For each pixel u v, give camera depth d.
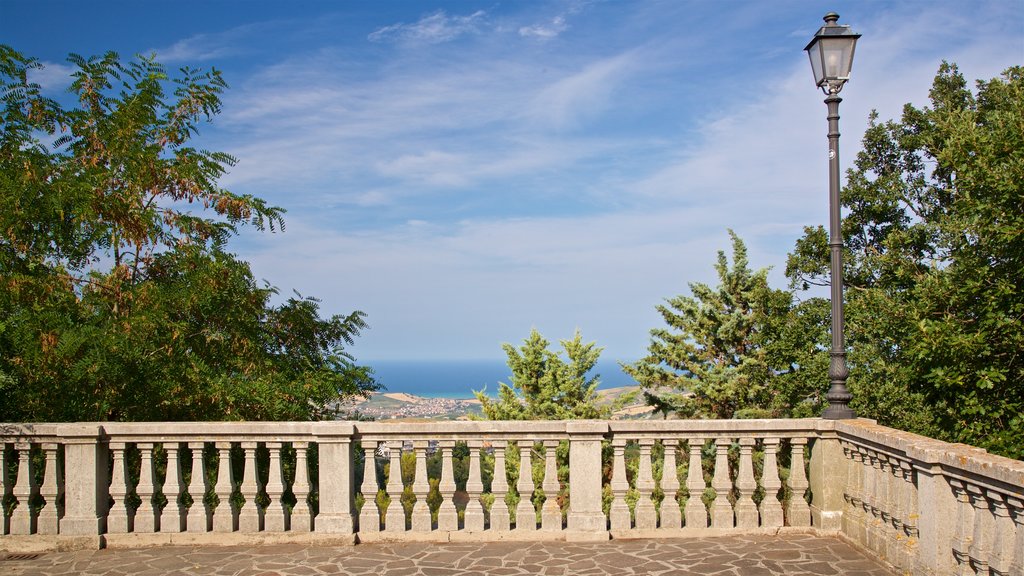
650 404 14.77
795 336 13.70
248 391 9.99
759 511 7.77
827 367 13.18
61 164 10.02
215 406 9.86
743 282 14.49
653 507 7.57
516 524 7.54
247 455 7.46
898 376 10.82
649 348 14.62
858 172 16.44
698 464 7.59
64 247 9.89
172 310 10.20
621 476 7.57
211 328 10.77
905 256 13.92
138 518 7.40
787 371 14.02
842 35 7.89
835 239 7.85
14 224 9.07
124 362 9.03
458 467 13.51
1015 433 8.15
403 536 7.46
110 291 9.95
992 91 14.70
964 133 9.08
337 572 6.50
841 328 7.78
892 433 6.31
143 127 10.78
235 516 7.61
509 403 14.50
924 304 9.48
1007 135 8.62
